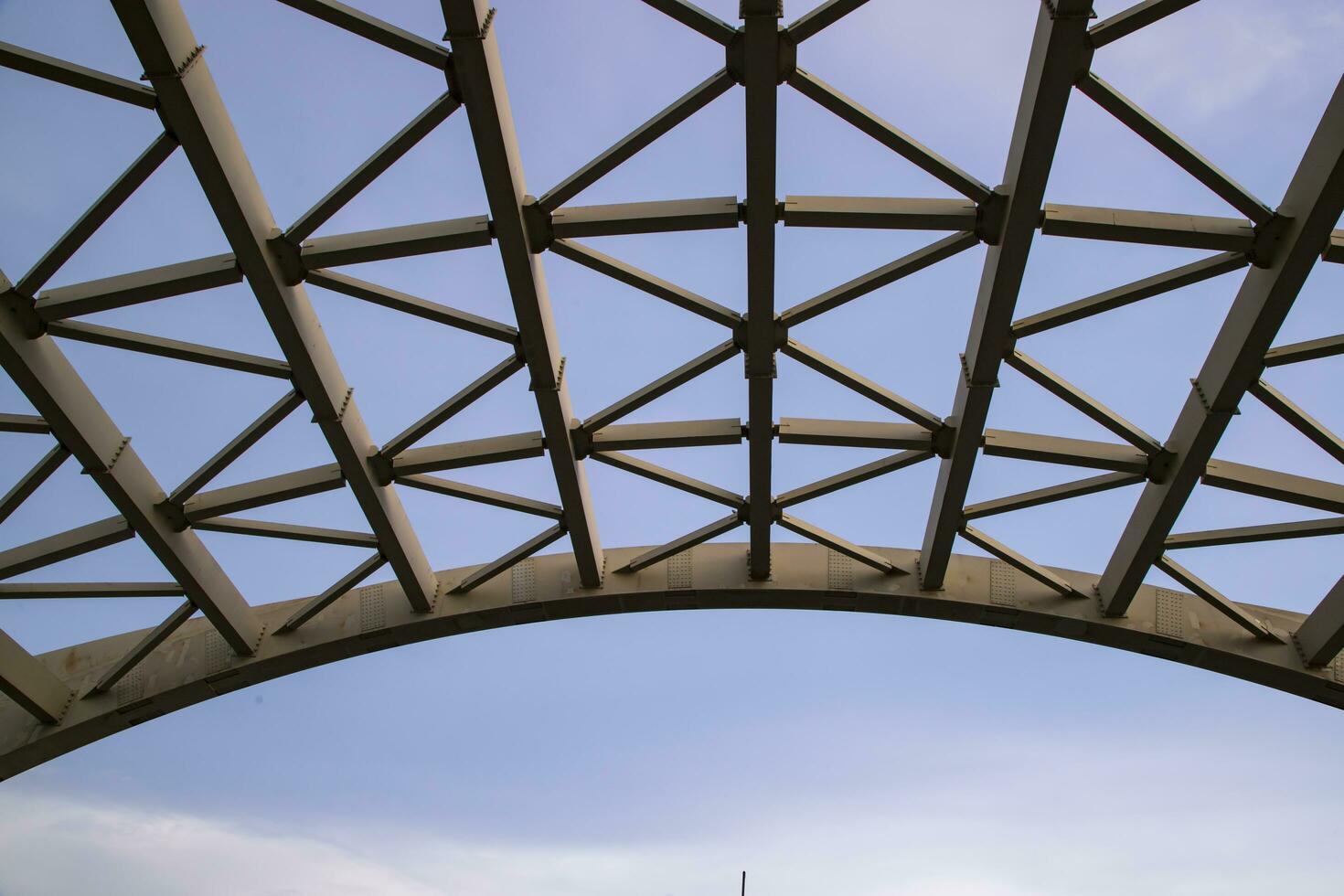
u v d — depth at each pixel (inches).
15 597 880.3
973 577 973.2
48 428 775.7
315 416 788.0
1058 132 594.6
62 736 981.8
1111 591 931.3
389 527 883.4
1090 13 540.1
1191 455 784.9
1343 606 890.7
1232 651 940.0
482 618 987.9
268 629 987.9
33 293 700.0
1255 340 700.0
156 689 983.6
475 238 677.9
